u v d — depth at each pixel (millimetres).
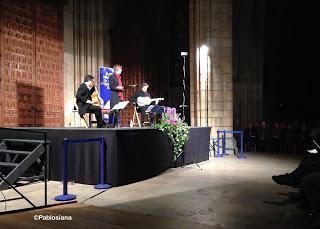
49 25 12156
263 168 9781
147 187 7031
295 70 18844
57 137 7676
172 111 9984
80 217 4871
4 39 10500
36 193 6438
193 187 7043
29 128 8094
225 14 13766
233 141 13812
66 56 12961
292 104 18922
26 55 11266
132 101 11250
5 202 5715
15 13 10875
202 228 4430
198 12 13742
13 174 6922
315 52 18609
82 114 9000
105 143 7125
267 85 18797
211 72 13633
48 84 12109
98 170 7148
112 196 6199
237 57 16797
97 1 13977
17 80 10938
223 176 8406
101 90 11945
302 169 5594
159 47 17453
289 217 4934
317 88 18656
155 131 8562
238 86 16812
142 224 4574
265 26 18594
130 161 7438
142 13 16719
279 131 15102
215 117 13641
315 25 18500
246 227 4492
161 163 8844
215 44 13664
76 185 7195
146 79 16219
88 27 13695
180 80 18109
